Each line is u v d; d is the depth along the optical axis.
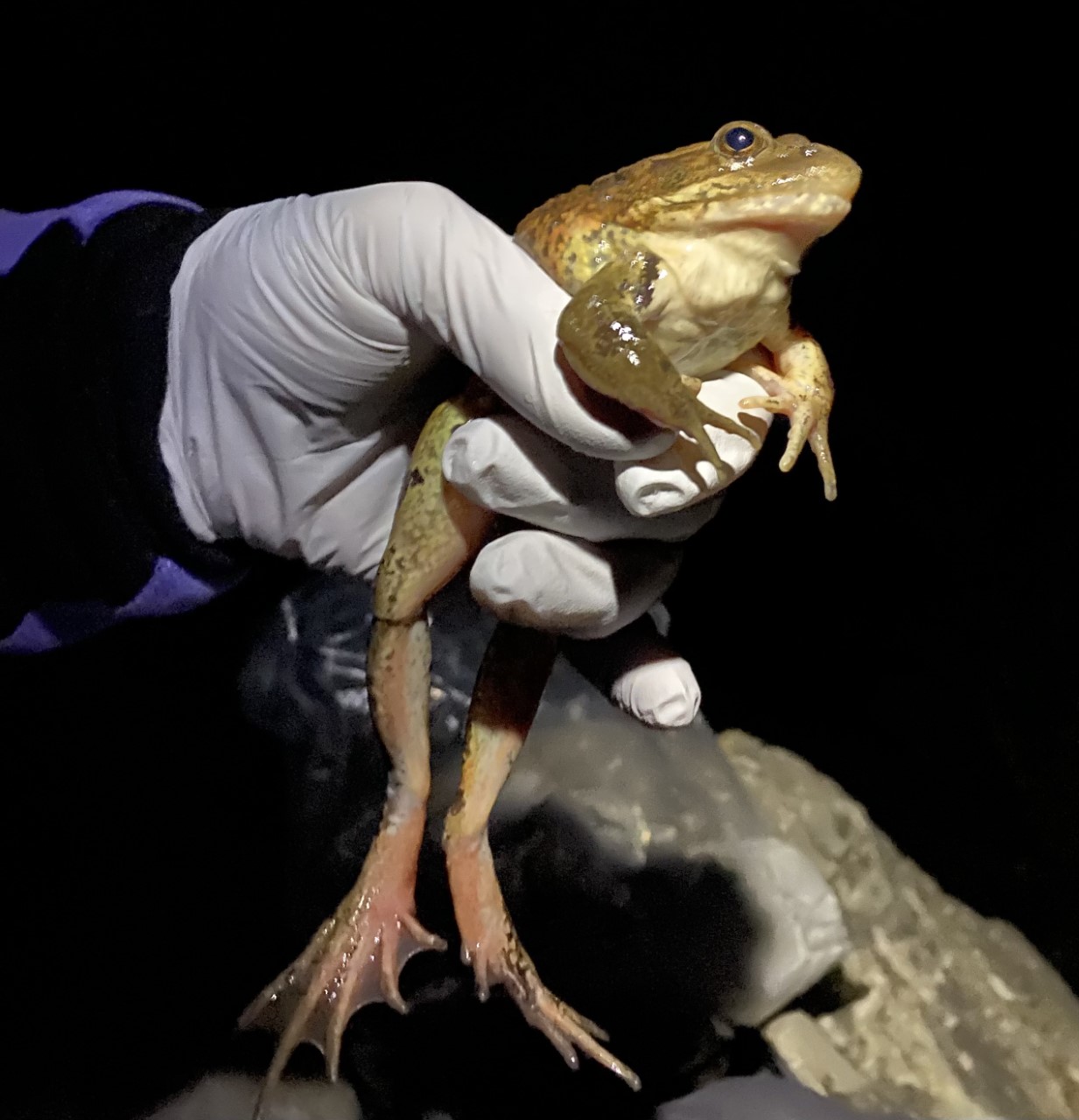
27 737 0.38
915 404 0.48
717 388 0.25
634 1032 0.34
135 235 0.29
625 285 0.23
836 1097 0.34
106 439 0.28
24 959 0.34
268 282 0.27
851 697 0.45
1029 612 0.42
